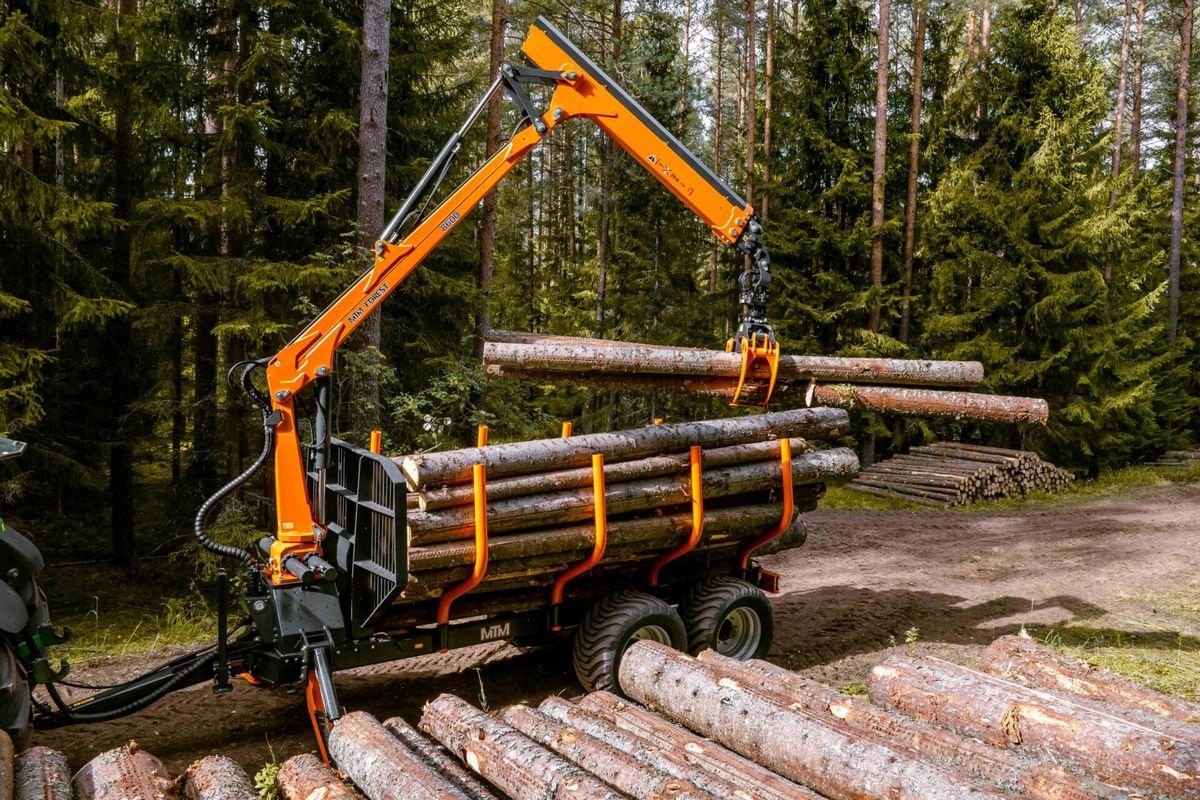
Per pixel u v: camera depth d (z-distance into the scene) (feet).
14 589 15.72
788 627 25.90
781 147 68.28
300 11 38.52
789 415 22.94
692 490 20.15
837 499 55.06
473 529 17.40
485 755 12.40
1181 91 87.35
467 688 20.85
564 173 87.04
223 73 38.50
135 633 28.43
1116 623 26.53
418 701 19.94
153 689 16.46
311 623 16.48
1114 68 104.42
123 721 18.39
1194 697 19.33
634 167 69.87
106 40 37.29
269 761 16.56
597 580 20.90
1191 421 89.97
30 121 27.09
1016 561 35.81
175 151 39.14
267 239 39.29
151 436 44.86
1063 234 61.62
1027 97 65.05
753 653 22.30
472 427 41.88
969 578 32.71
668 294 70.44
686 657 15.53
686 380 21.04
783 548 24.25
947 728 13.08
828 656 23.34
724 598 21.38
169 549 40.98
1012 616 27.35
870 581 32.04
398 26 42.45
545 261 107.34
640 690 15.40
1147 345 71.10
